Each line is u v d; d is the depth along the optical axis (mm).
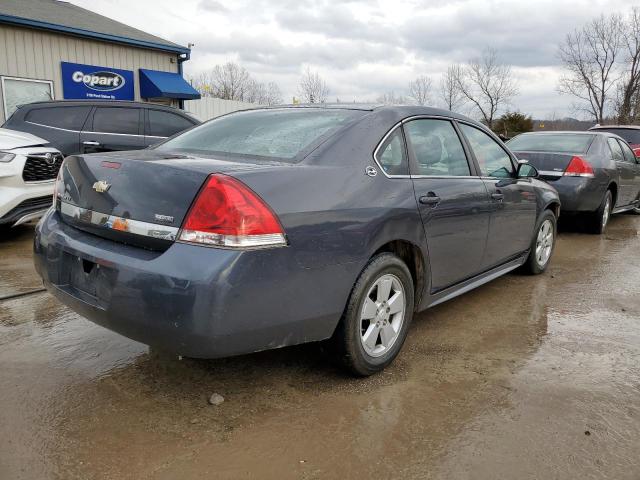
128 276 2357
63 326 3627
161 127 8742
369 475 2176
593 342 3611
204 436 2416
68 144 7934
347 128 3012
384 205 2904
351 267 2709
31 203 5969
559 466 2248
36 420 2500
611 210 8289
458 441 2414
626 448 2387
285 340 2535
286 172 2549
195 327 2219
